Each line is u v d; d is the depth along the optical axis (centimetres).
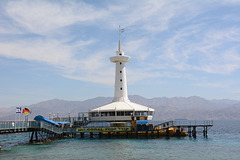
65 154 4528
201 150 4941
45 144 5844
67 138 7162
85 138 7081
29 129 5784
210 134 9412
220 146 5497
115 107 8462
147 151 4806
